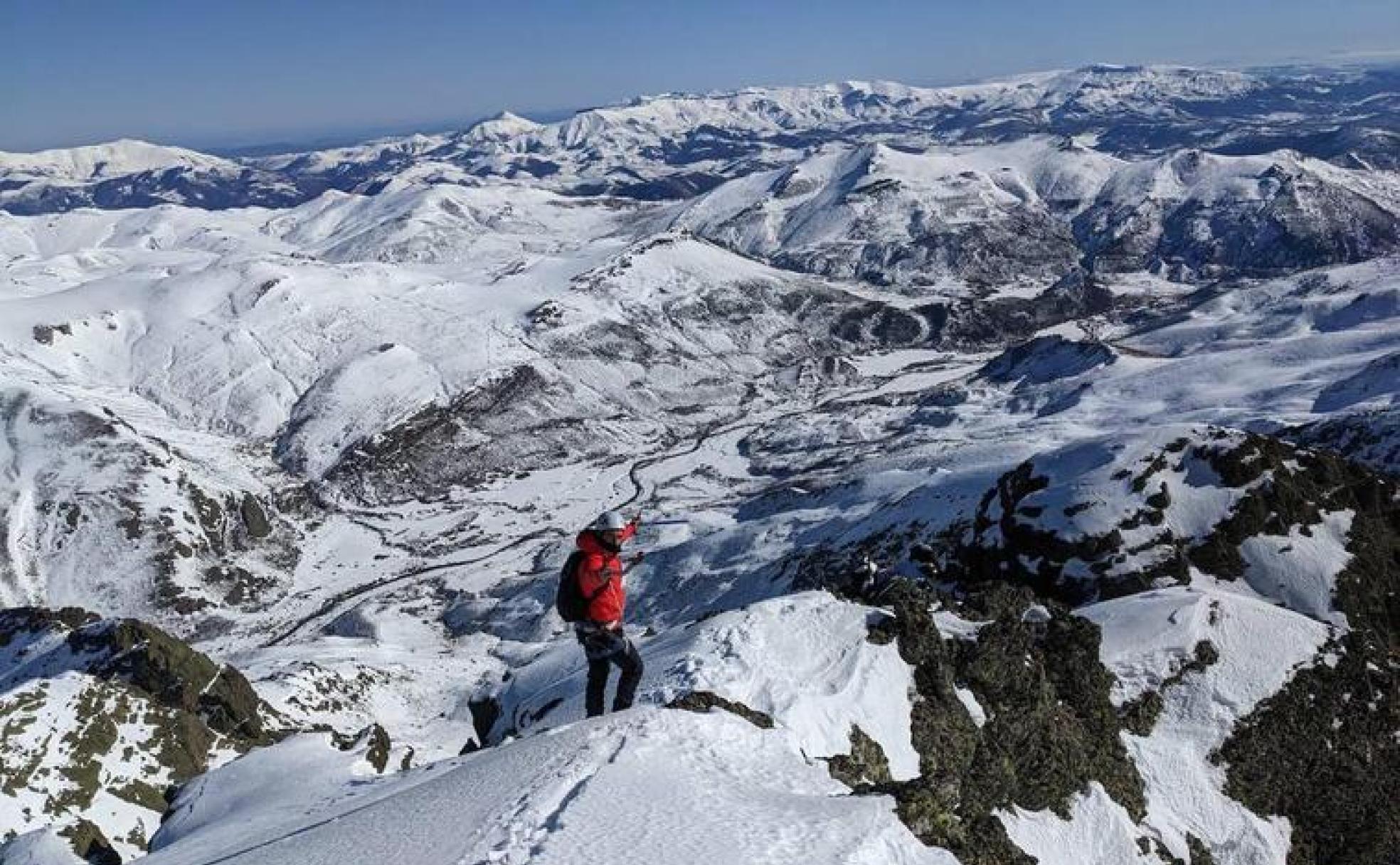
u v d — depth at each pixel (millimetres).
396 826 14055
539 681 41531
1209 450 73875
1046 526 73812
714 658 24547
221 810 30453
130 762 58188
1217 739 41375
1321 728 42688
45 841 30422
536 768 15086
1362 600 64500
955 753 26531
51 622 93688
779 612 27859
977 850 16688
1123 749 37438
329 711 101750
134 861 23219
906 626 28234
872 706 24875
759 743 17656
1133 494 72000
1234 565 67250
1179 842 35312
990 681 30797
